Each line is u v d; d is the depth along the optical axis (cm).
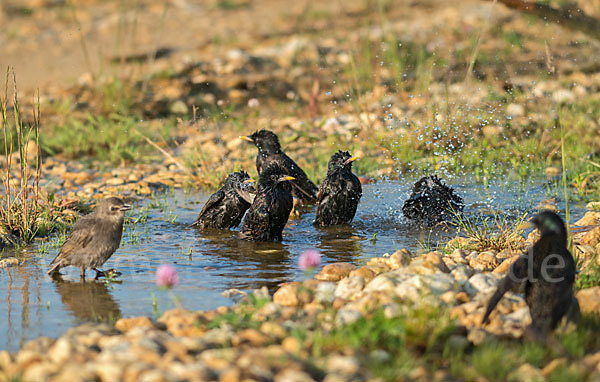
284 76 2519
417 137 1862
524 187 1496
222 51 2802
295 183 1424
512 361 639
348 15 3284
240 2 3706
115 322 788
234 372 592
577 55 2538
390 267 931
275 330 702
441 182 1299
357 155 1784
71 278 966
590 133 1808
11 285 934
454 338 684
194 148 1867
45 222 1237
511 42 2661
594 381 605
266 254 1085
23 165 1230
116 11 3538
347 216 1269
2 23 3281
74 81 2438
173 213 1366
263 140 1448
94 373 606
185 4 3656
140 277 966
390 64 2488
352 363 621
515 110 2009
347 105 2216
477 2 3347
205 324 739
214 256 1075
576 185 1448
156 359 630
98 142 1923
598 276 857
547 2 1667
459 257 968
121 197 1480
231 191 1236
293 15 3369
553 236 709
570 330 702
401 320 691
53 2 3688
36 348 696
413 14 3222
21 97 2262
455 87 2220
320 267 1005
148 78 2333
